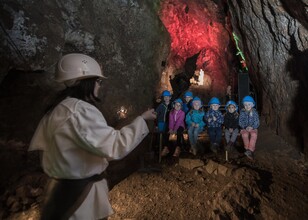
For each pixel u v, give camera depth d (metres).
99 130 1.28
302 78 4.16
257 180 3.64
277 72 5.05
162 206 3.56
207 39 12.27
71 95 1.42
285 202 3.12
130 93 6.97
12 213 3.63
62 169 1.29
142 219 3.32
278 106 5.28
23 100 4.70
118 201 3.86
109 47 6.43
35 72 4.73
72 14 5.50
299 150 4.47
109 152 1.27
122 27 6.87
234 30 6.95
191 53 12.92
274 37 4.63
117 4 6.69
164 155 5.52
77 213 1.30
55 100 1.44
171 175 4.43
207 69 12.28
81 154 1.32
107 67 6.38
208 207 3.38
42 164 1.39
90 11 5.99
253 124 4.74
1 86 4.48
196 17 11.82
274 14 4.17
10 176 4.41
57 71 1.46
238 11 5.73
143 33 7.44
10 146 4.62
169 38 8.61
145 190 4.04
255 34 5.36
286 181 3.63
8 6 4.22
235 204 3.22
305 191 3.31
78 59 1.45
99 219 1.39
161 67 8.50
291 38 4.08
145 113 1.42
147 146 6.29
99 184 1.42
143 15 7.43
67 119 1.28
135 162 5.70
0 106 4.50
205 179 4.07
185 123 5.61
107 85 6.34
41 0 4.83
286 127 4.93
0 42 4.07
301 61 4.03
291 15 3.70
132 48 7.13
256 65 6.10
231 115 5.04
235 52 9.88
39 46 4.61
